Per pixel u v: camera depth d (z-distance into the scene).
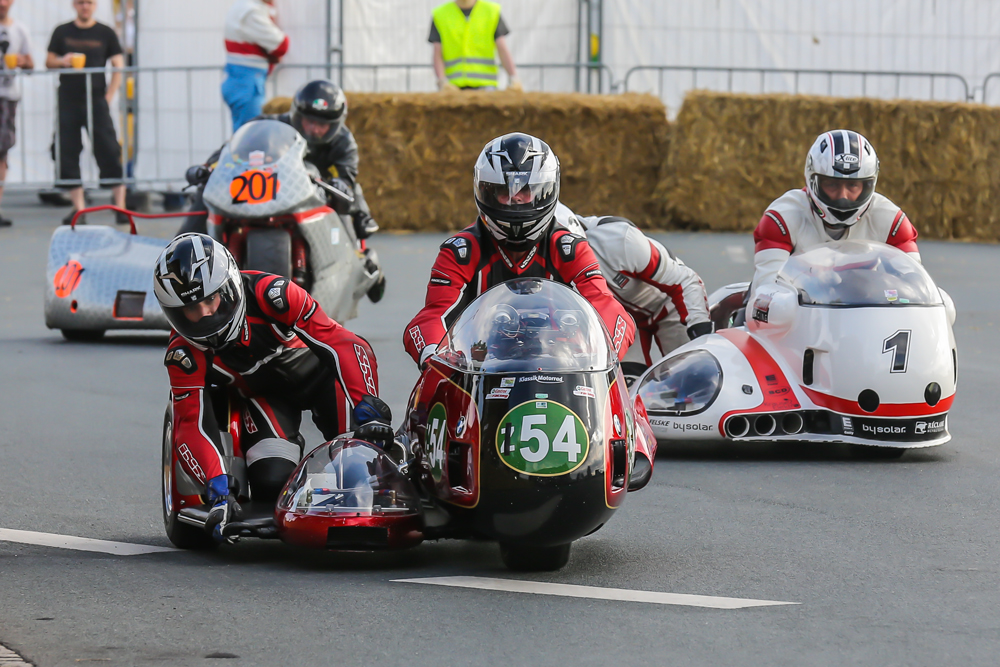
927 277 23.70
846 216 26.08
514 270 19.14
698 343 24.48
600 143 61.66
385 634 13.23
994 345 36.00
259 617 13.83
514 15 64.81
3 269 49.31
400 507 15.56
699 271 46.84
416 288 45.59
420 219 61.31
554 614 13.96
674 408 23.59
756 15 65.06
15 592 14.80
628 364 27.62
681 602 14.46
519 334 15.62
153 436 25.38
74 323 36.31
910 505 19.69
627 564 16.28
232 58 53.38
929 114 61.16
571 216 25.34
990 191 61.56
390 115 60.25
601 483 15.09
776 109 61.03
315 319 17.78
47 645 12.85
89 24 60.16
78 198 59.94
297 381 19.02
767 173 61.44
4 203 68.81
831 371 23.00
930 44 66.50
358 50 64.06
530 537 15.22
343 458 15.94
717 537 17.78
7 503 19.86
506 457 14.93
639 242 25.89
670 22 64.50
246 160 31.50
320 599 14.55
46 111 62.66
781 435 23.30
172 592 14.86
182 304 16.41
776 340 23.91
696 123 61.06
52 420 26.75
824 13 65.62
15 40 60.91
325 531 15.34
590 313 16.20
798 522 18.64
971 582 15.34
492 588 15.09
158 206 66.12
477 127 60.66
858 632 13.31
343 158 35.62
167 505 17.38
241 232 31.31
